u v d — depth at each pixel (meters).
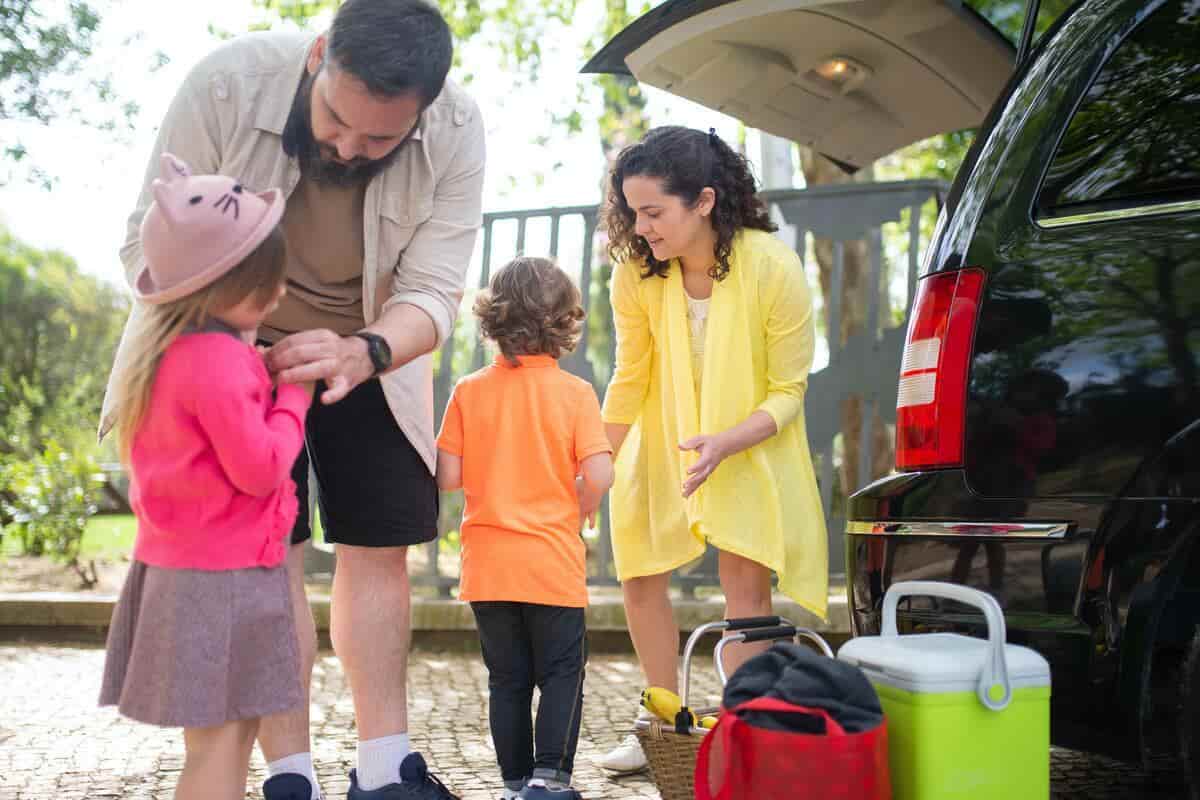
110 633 2.06
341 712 3.99
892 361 5.52
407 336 2.40
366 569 2.67
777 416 2.90
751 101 4.01
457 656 5.19
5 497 7.30
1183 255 2.14
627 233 3.06
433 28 2.08
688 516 2.96
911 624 2.30
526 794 2.62
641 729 2.40
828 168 8.69
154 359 1.98
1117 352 2.16
